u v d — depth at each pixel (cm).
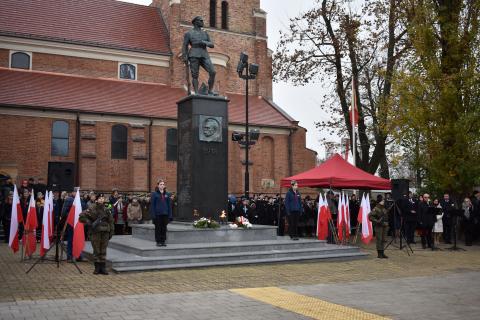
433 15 2134
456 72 2108
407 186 1842
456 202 2141
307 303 834
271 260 1361
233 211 2205
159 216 1336
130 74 3753
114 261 1201
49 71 3478
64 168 1373
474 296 909
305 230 2361
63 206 1385
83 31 3688
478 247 1980
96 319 705
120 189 3209
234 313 752
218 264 1284
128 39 3825
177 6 3919
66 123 3086
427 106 2084
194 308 784
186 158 1568
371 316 741
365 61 2617
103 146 3172
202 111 1549
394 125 2167
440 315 750
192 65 1642
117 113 3175
